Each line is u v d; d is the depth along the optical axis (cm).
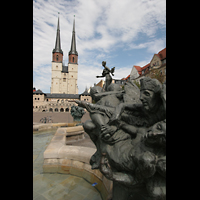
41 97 6950
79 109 1093
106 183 254
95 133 221
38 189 282
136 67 3462
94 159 229
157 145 141
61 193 271
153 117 164
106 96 251
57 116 2828
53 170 344
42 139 722
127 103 218
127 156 163
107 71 348
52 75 8462
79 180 313
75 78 8738
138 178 149
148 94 153
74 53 8781
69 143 654
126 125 201
